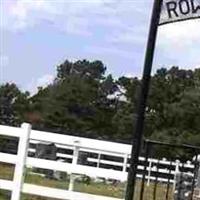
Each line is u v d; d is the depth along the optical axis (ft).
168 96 262.88
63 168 47.57
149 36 29.86
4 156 45.21
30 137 48.39
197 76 282.77
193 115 236.02
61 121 269.03
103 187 67.31
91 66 323.78
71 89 283.38
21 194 46.29
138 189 58.23
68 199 46.06
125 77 310.04
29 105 268.41
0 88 285.23
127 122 272.92
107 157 88.43
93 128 278.26
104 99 296.51
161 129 243.81
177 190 39.60
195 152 38.24
